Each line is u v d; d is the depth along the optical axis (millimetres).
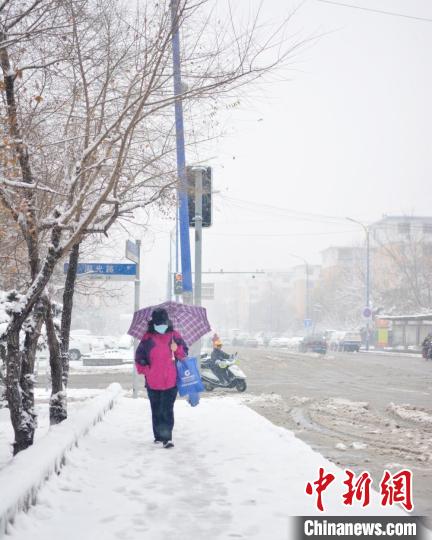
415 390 20203
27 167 7383
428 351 41344
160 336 8867
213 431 9930
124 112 7078
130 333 9930
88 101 8156
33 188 6949
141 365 8781
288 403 16281
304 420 13164
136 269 14500
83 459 7484
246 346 78250
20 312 7055
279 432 9508
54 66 7820
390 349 57188
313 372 28312
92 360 31656
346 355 49281
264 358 39844
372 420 13250
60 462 6734
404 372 28875
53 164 8555
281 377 25328
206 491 6203
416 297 63844
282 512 5469
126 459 7762
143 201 8312
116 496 6035
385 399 17453
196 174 11133
